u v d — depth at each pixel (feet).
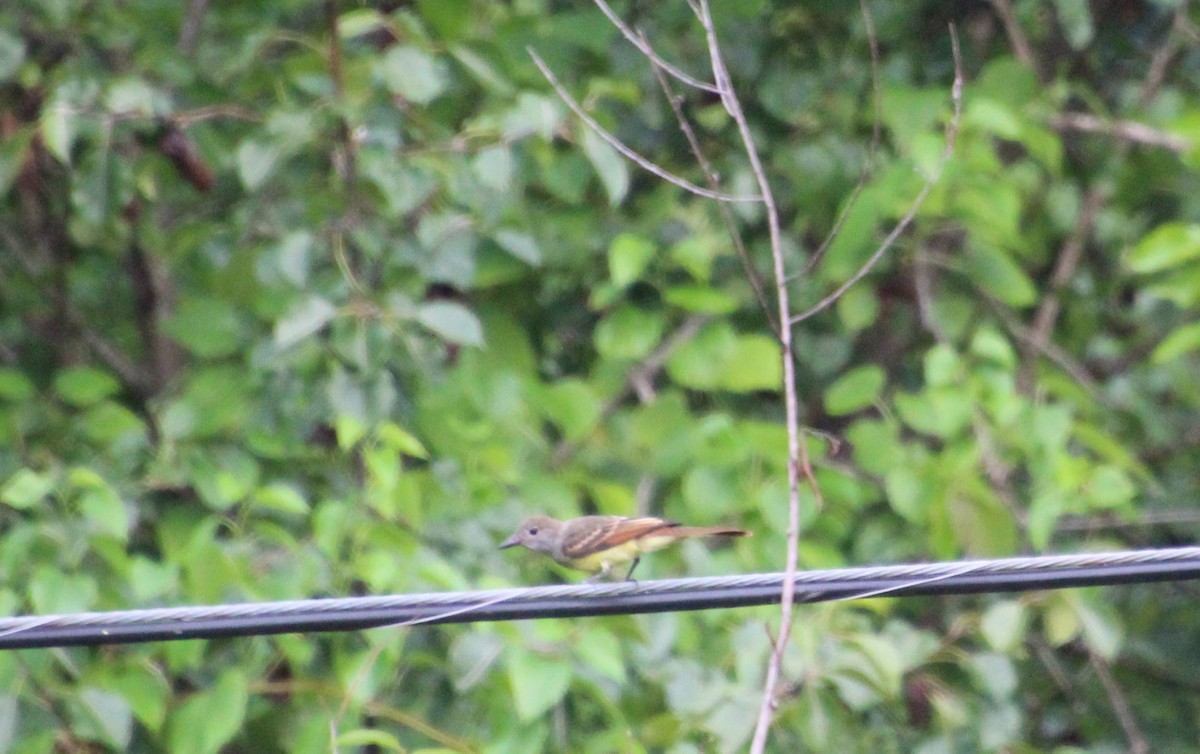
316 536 35.65
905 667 39.42
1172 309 51.85
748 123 46.80
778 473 40.93
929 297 47.01
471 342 37.96
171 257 46.78
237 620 27.89
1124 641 48.11
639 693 40.24
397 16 40.81
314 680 38.19
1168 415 53.01
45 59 46.78
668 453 41.68
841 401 42.52
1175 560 28.73
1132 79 53.78
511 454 41.39
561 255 44.11
